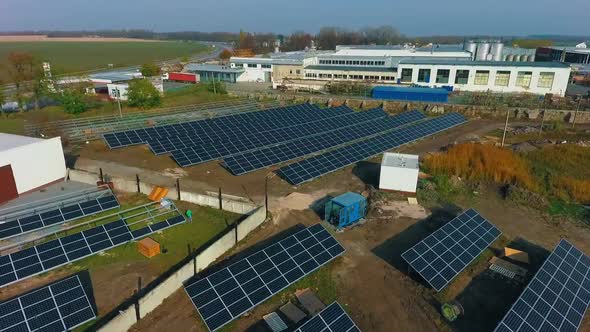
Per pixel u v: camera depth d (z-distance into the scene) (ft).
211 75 384.06
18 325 63.36
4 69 374.84
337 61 377.09
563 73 276.21
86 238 89.35
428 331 69.51
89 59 623.77
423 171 143.33
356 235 99.86
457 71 301.84
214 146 157.79
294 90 314.96
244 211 108.47
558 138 190.39
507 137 194.29
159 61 618.03
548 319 67.97
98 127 188.75
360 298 77.15
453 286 80.84
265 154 150.61
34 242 92.94
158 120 207.51
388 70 337.31
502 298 77.97
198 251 91.71
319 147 165.78
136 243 93.91
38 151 119.03
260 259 78.59
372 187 127.65
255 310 73.10
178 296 76.07
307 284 80.38
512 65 290.15
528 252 93.97
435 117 221.66
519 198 120.16
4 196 111.75
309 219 108.17
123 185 121.39
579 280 78.74
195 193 113.39
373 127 198.29
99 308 72.38
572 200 121.70
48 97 258.78
